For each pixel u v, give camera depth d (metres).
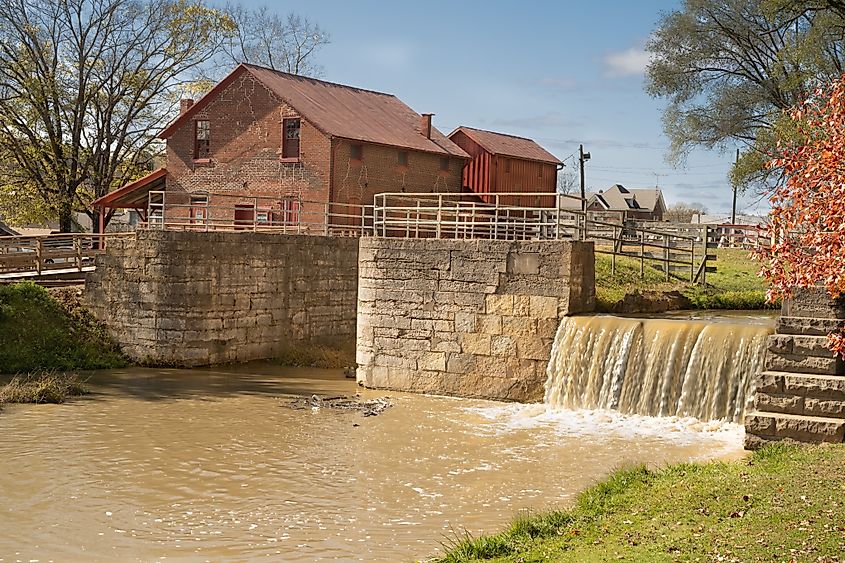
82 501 12.88
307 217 32.84
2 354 23.52
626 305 22.44
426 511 12.47
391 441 16.52
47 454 15.44
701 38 36.12
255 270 26.27
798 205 10.50
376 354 21.98
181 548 11.04
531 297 19.86
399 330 21.61
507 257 20.12
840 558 8.48
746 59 36.12
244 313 26.02
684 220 95.25
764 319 21.08
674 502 10.79
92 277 25.98
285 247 27.12
